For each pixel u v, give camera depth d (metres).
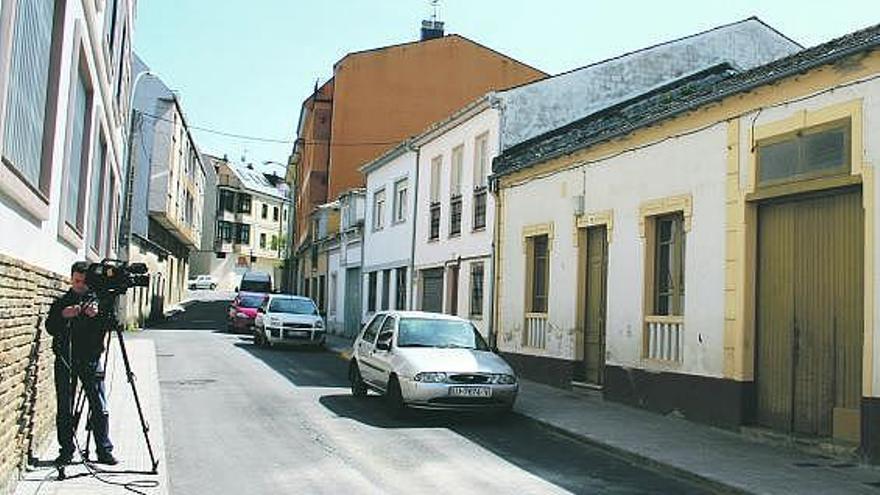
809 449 9.64
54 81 6.93
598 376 14.89
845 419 9.41
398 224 27.23
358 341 15.04
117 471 7.77
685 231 12.27
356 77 37.22
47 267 7.46
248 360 20.91
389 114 37.06
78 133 9.74
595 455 9.92
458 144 22.20
